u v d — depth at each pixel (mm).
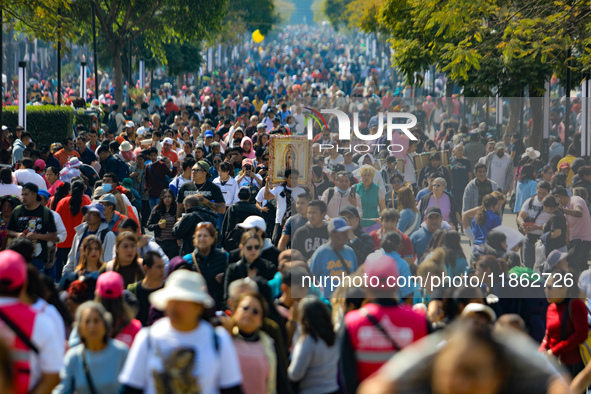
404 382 8633
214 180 41062
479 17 40281
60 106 74875
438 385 8477
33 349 14805
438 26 46469
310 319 16719
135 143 64250
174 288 13859
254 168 46375
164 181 45594
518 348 8664
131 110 107250
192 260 25203
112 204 29547
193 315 13883
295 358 16781
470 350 8422
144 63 145000
